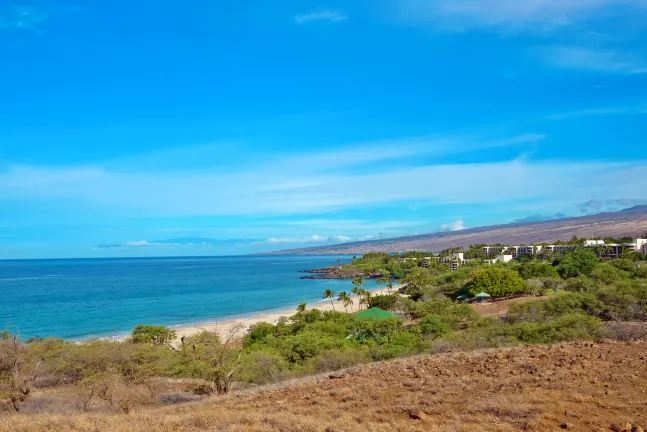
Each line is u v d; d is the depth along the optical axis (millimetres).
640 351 16438
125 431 11422
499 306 76375
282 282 182875
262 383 26000
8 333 25844
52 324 79062
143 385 22500
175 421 12266
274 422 11297
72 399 20109
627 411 10219
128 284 172500
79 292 139125
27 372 22078
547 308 48812
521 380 13508
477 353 19344
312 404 13578
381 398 13250
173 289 150375
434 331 49219
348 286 161250
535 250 171625
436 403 12180
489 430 9781
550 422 9914
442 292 104375
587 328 28938
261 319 83312
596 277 83750
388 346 37781
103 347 27188
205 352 29484
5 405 18703
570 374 13688
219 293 136750
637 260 121312
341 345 40906
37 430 11820
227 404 15461
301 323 54688
